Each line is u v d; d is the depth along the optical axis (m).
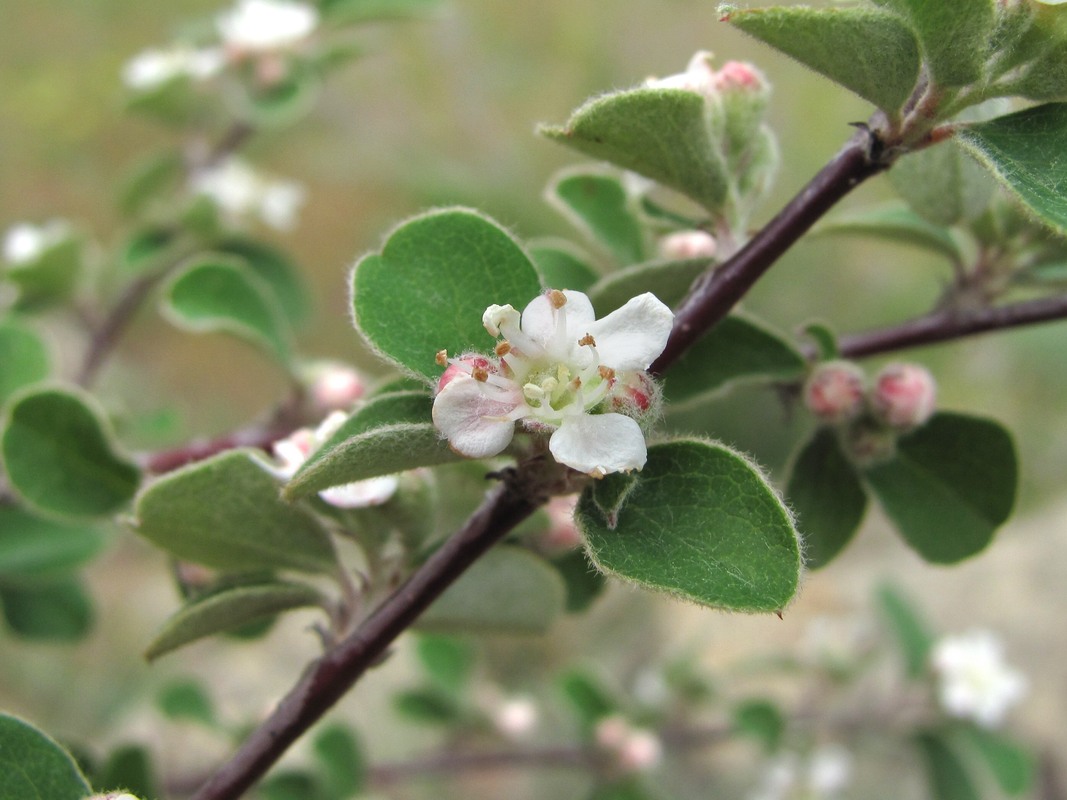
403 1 0.14
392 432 0.05
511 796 0.21
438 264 0.06
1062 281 0.08
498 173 0.30
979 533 0.08
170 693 0.13
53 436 0.08
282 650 0.21
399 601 0.06
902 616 0.15
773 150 0.07
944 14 0.05
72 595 0.11
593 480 0.05
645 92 0.06
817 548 0.08
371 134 0.31
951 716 0.14
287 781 0.13
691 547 0.05
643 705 0.15
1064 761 0.18
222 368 0.28
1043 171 0.05
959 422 0.08
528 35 0.33
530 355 0.05
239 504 0.07
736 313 0.07
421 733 0.20
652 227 0.08
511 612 0.07
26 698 0.21
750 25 0.05
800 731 0.15
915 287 0.27
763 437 0.21
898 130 0.06
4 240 0.28
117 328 0.13
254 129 0.15
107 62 0.30
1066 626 0.20
